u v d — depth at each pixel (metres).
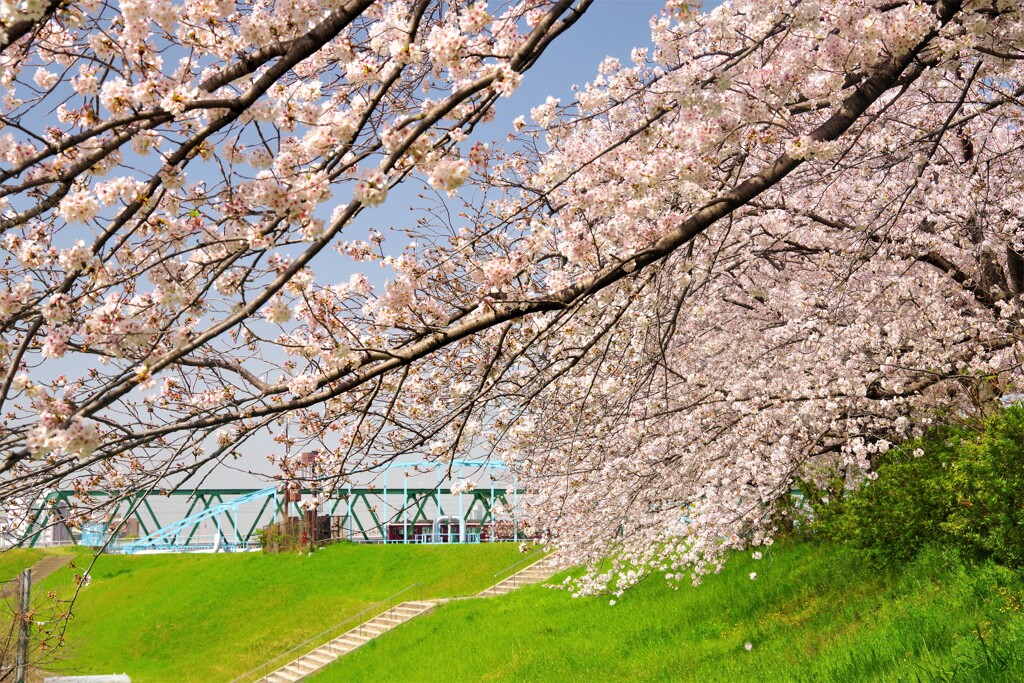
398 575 33.47
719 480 11.77
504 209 8.27
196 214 4.08
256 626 31.44
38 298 4.35
